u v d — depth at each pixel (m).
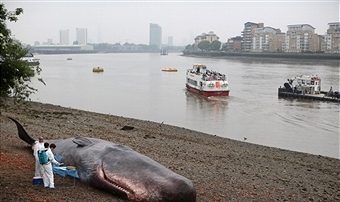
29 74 17.39
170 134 32.50
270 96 68.50
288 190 18.95
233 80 94.62
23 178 16.38
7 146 22.30
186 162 22.47
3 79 16.61
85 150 16.67
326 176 22.91
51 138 26.30
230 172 21.19
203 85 68.00
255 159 25.62
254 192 18.00
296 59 190.25
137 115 49.09
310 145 35.91
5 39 16.61
